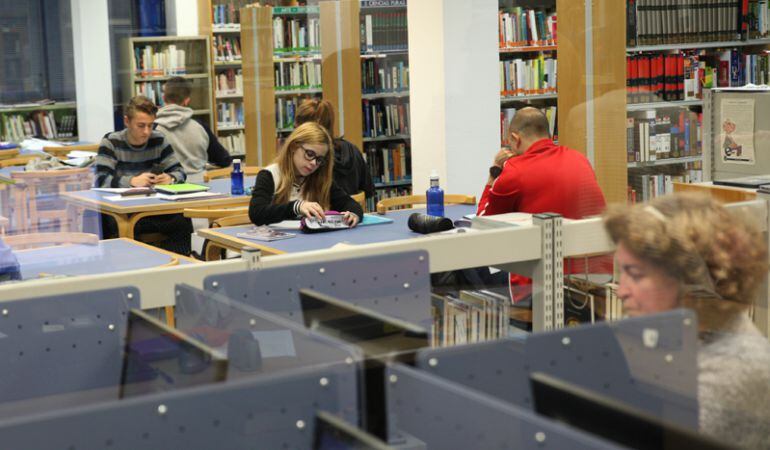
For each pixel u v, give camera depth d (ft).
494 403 4.29
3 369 6.38
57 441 4.24
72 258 11.75
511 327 7.70
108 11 26.55
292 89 24.88
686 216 5.28
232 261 7.13
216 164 21.68
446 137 23.15
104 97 26.78
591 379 4.86
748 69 22.94
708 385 4.90
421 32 23.34
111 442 4.34
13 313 6.39
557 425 4.05
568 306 7.82
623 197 18.78
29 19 26.02
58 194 17.48
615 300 7.02
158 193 18.31
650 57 20.57
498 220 8.45
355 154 17.57
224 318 6.34
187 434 4.49
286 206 13.79
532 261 8.07
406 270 7.39
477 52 23.09
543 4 23.71
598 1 19.38
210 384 5.05
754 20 22.88
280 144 24.95
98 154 18.65
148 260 11.59
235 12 25.67
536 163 12.58
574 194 12.37
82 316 6.56
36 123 26.50
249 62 25.35
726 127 13.10
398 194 24.64
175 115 20.42
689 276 5.16
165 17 26.43
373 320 6.42
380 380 4.77
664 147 18.97
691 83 21.09
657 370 4.94
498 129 23.52
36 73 26.23
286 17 24.76
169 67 26.32
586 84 19.62
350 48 24.43
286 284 6.72
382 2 24.16
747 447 4.84
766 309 6.53
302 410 4.72
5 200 16.97
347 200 14.43
